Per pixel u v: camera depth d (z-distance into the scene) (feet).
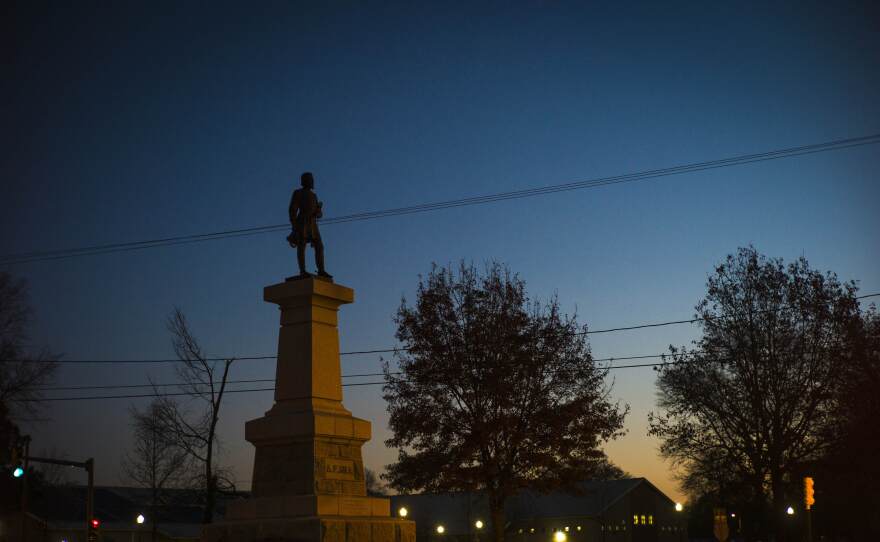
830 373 127.44
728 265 135.33
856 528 168.96
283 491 61.16
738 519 205.57
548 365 125.70
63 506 223.51
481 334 124.36
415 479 123.54
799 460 131.44
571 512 261.44
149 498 237.45
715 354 133.80
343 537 58.18
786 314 131.34
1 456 160.66
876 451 125.80
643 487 275.18
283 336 64.59
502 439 122.83
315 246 66.23
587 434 123.75
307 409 61.93
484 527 268.00
